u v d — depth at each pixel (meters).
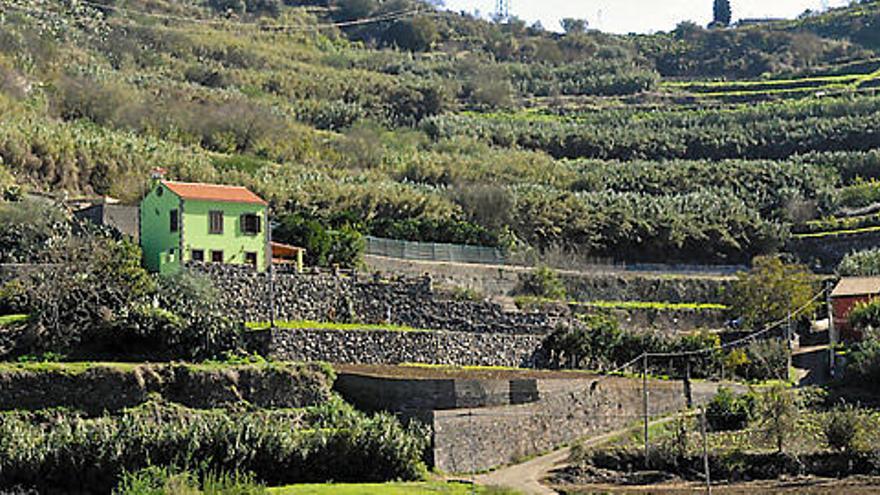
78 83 152.62
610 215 146.25
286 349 74.06
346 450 61.97
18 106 136.00
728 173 171.00
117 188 116.12
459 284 108.12
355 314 86.19
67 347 66.38
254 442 59.59
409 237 121.56
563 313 102.38
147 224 83.75
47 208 87.69
